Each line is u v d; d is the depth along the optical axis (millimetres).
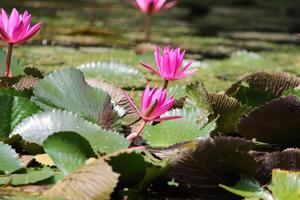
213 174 2230
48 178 2215
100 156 2236
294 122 2447
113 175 2123
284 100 2443
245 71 3580
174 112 2516
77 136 2242
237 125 2480
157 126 2484
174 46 4359
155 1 3805
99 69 3166
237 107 2531
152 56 3521
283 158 2244
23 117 2414
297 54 4262
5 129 2396
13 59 2811
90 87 2477
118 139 2344
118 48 4109
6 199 2107
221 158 2223
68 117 2377
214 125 2434
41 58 3590
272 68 3686
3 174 2229
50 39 4293
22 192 2148
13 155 2262
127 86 3057
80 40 4344
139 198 2191
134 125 2506
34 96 2475
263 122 2463
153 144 2443
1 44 3855
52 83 2477
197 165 2223
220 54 4148
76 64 3479
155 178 2219
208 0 8758
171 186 2248
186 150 2219
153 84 3133
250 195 2182
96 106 2455
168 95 2742
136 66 3490
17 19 2580
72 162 2227
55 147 2227
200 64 3586
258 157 2234
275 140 2480
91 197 2115
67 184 2145
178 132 2465
